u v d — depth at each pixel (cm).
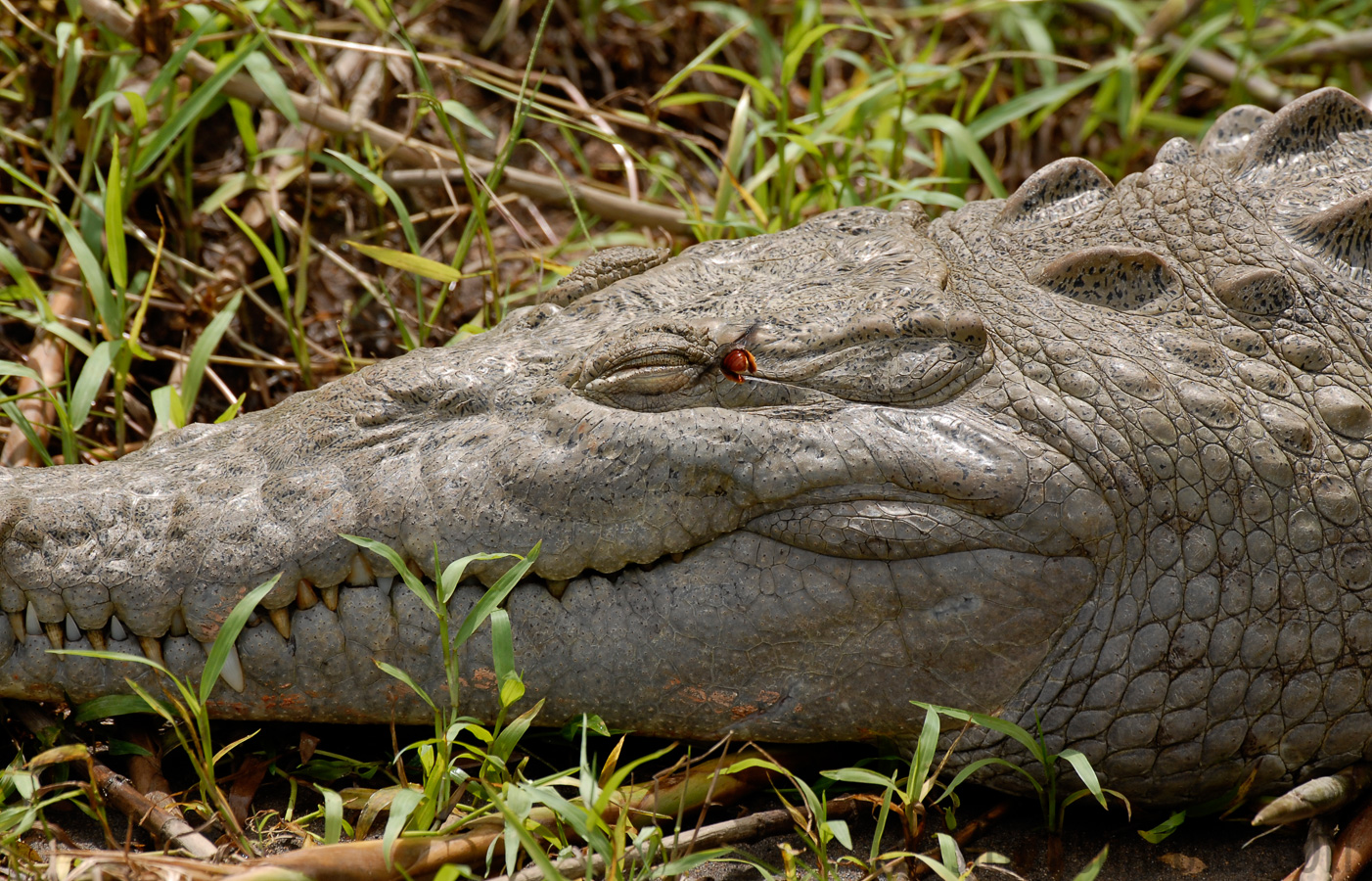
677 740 466
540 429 447
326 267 825
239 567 438
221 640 418
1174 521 447
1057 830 454
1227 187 535
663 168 868
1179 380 462
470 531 439
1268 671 455
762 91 815
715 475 436
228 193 778
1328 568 458
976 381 453
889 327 448
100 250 732
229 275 770
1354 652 462
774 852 439
